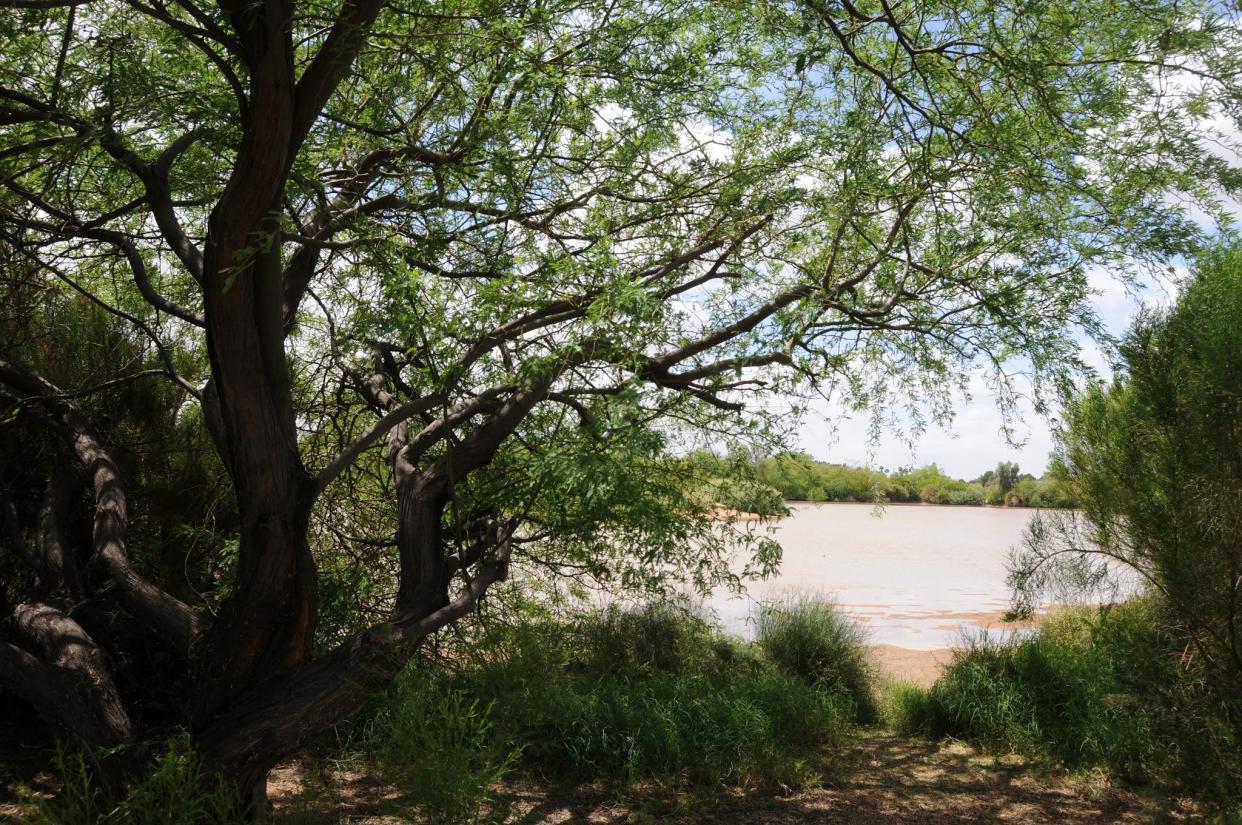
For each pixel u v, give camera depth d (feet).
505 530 17.07
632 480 15.37
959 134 15.49
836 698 24.11
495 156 15.12
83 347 22.22
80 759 11.93
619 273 14.57
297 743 13.29
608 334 14.23
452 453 15.80
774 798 18.16
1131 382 17.62
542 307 14.99
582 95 17.20
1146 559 18.15
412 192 16.48
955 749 22.30
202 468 21.68
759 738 19.85
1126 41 14.01
